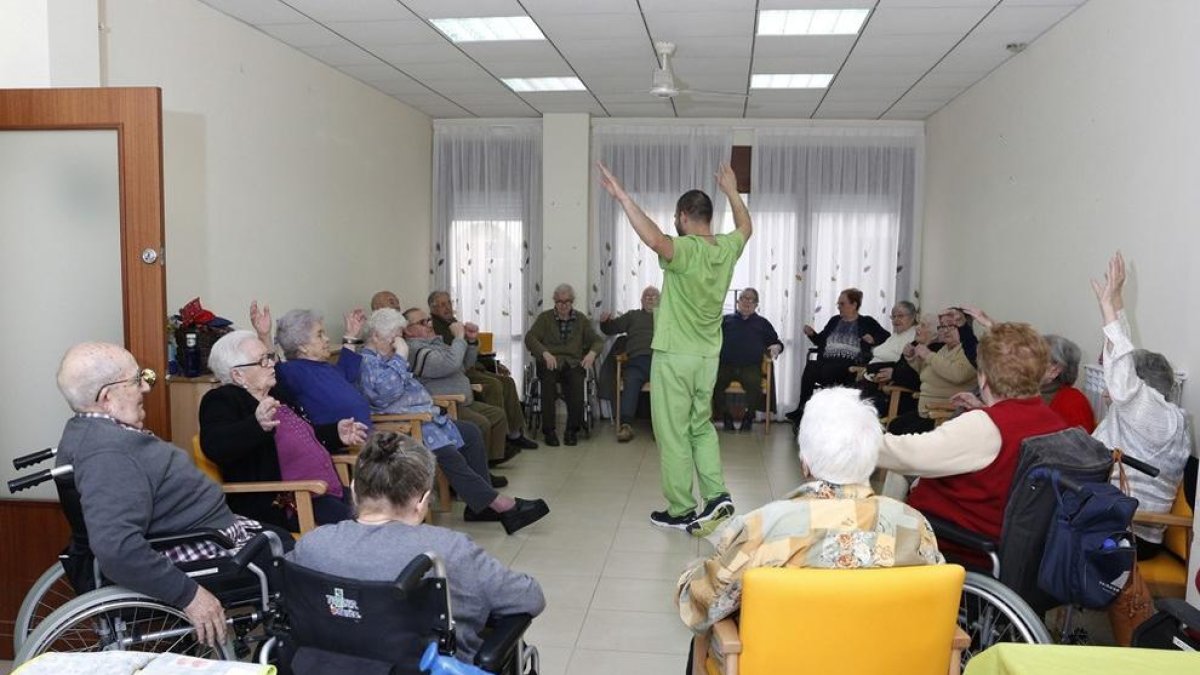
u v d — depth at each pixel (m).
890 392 5.68
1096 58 4.00
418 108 7.16
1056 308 4.46
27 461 2.26
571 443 6.45
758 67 5.48
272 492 2.90
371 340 4.14
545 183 7.37
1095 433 2.93
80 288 3.00
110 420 2.21
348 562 1.71
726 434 6.88
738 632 1.75
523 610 1.90
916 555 1.74
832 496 1.78
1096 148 3.99
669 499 4.23
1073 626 2.75
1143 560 2.76
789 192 7.41
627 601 3.34
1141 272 3.55
